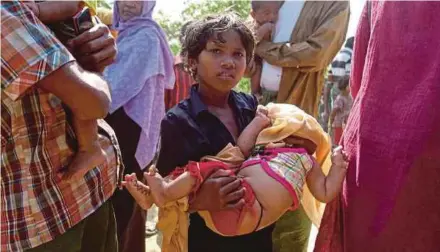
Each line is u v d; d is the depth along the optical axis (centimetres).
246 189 168
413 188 157
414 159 149
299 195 173
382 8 161
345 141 180
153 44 311
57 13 150
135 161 303
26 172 145
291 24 348
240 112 190
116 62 307
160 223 182
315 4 345
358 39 183
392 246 162
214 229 176
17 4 130
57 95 135
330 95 545
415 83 152
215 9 679
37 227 148
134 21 316
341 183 174
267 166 171
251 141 181
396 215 161
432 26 149
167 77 329
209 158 172
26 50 128
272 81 348
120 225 287
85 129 150
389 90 157
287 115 185
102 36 157
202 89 185
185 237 177
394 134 154
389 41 158
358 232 168
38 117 145
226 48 175
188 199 172
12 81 129
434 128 148
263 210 169
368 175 161
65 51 134
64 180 152
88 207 161
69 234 157
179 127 177
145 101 301
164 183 165
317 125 189
